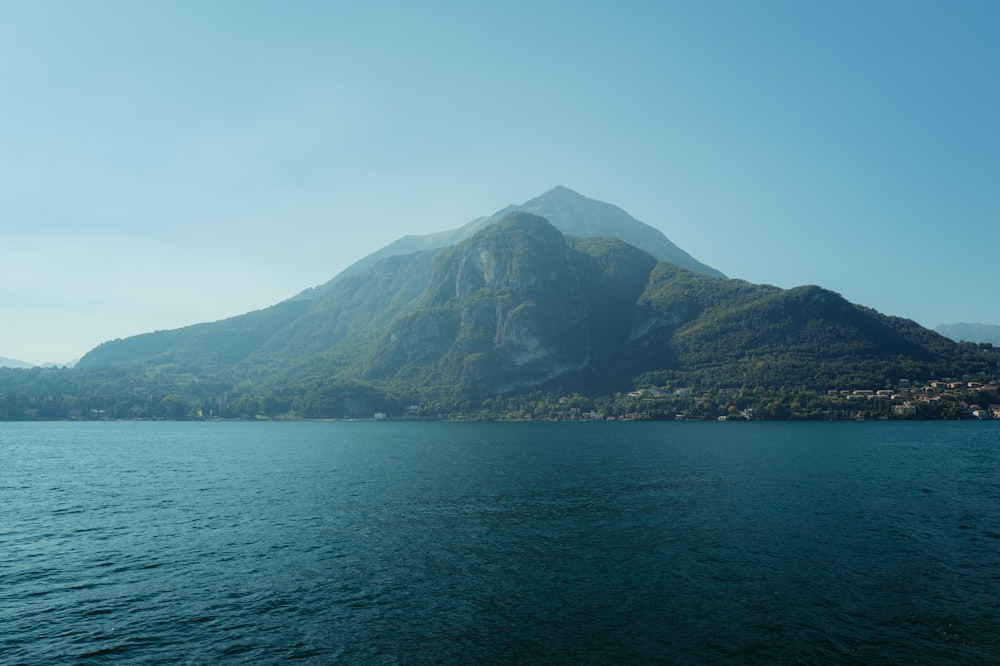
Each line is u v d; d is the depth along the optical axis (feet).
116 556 157.38
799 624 111.24
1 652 101.86
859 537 172.04
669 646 103.19
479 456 441.68
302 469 359.46
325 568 145.48
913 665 96.27
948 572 139.95
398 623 112.78
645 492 254.27
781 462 377.30
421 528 186.09
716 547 162.09
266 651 101.91
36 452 517.14
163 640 106.22
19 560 154.30
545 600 123.95
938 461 380.17
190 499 245.65
